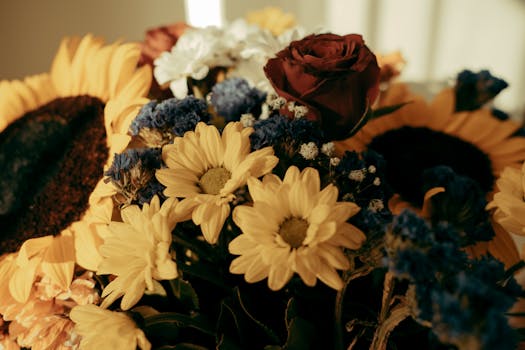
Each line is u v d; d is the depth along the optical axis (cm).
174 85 41
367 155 32
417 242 23
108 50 44
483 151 43
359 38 35
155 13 73
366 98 35
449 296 22
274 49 42
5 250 39
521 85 80
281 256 26
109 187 34
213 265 33
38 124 44
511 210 28
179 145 30
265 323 32
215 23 76
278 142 30
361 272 27
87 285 34
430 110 45
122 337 27
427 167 42
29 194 41
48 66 70
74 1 68
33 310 34
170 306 33
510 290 25
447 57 80
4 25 65
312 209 26
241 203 30
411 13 78
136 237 28
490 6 75
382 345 27
